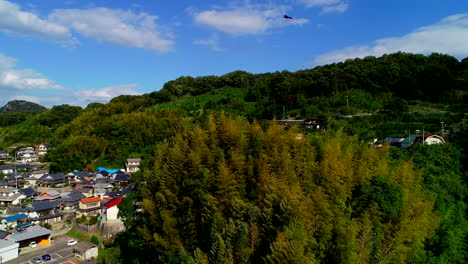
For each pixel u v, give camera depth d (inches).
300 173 641.6
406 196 658.2
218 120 907.4
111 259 925.2
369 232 546.6
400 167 767.7
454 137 1593.3
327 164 632.4
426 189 898.7
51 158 2780.5
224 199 615.5
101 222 1642.5
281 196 541.0
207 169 668.1
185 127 956.0
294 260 431.5
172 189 714.8
